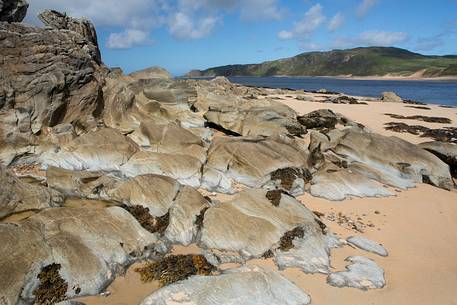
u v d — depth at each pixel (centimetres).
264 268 1127
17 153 1708
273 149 1906
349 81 17100
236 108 2678
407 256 1293
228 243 1212
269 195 1388
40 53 1892
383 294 1067
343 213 1570
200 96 3180
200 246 1215
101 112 2227
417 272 1198
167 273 1066
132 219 1231
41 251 1000
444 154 2227
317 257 1195
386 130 3103
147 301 922
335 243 1313
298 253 1197
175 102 2681
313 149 2095
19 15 2350
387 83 14300
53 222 1110
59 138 1822
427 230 1491
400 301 1044
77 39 2384
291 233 1248
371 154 2097
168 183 1439
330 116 2884
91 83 2103
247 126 2514
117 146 1777
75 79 1989
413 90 9550
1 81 1733
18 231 1019
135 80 2756
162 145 1959
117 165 1717
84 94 2052
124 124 2233
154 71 3419
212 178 1689
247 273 1023
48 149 1777
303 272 1128
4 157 1672
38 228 1064
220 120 2616
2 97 1706
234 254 1183
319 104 4594
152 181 1430
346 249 1291
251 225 1255
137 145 1909
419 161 2077
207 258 1143
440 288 1120
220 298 941
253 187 1714
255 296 959
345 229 1437
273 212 1322
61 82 1883
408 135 2947
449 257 1303
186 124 2592
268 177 1748
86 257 1036
